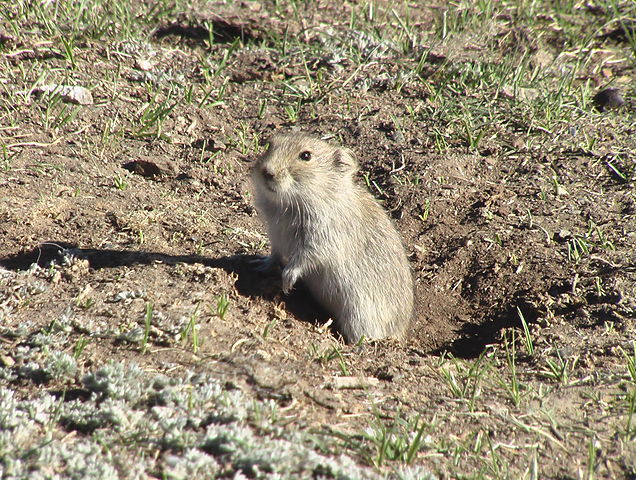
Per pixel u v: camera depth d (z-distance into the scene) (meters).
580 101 15.65
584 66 17.16
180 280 9.73
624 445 7.21
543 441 7.25
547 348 9.28
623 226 12.09
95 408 6.75
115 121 14.02
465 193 13.29
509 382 8.45
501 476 6.67
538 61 16.98
